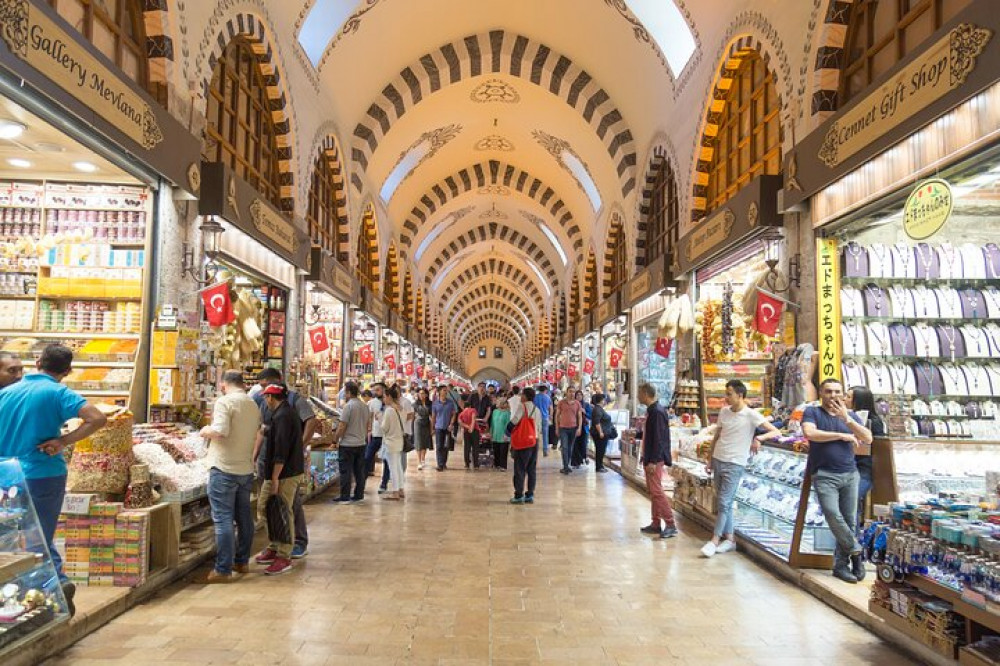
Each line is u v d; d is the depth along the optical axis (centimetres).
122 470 409
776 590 430
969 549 295
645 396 609
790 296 620
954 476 468
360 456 771
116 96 444
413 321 2195
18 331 556
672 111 1033
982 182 441
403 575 457
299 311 965
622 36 1061
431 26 1159
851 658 320
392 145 1428
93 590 381
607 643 336
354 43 1025
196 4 591
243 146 767
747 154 800
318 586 429
